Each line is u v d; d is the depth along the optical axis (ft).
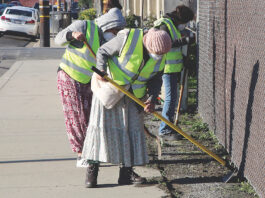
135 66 56.29
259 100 55.36
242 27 62.95
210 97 84.48
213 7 81.82
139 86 57.93
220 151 75.25
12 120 94.63
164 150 75.97
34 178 64.69
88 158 59.36
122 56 56.49
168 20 78.69
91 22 64.03
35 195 59.06
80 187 61.52
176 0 107.24
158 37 54.39
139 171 66.64
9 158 72.59
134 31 56.70
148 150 75.72
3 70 160.35
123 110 58.54
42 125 91.20
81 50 63.72
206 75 88.63
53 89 124.67
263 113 53.83
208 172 66.39
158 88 58.13
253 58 58.03
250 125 58.59
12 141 81.15
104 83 57.88
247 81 60.49
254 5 57.62
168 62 80.18
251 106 58.39
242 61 62.90
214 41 80.74
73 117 64.85
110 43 56.90
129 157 58.95
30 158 72.54
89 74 64.13
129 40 56.18
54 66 163.53
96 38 63.41
